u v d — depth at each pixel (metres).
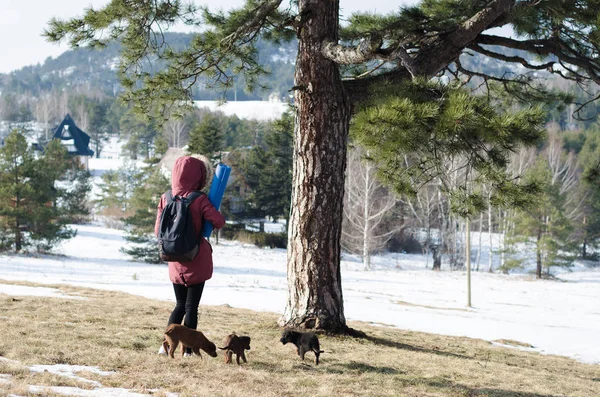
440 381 6.91
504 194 9.28
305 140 10.49
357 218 53.91
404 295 27.34
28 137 176.62
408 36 10.52
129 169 85.44
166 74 11.45
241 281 28.83
